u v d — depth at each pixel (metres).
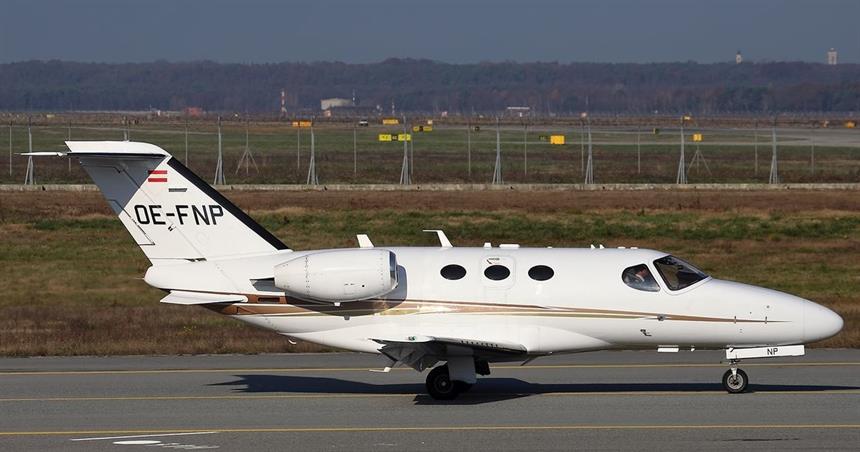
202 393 80.19
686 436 65.81
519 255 79.00
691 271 78.38
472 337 77.06
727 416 71.31
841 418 70.56
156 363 93.00
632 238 191.38
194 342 101.75
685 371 88.12
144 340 103.44
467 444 64.38
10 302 132.00
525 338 77.19
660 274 77.56
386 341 72.38
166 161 79.94
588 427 68.38
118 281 148.00
